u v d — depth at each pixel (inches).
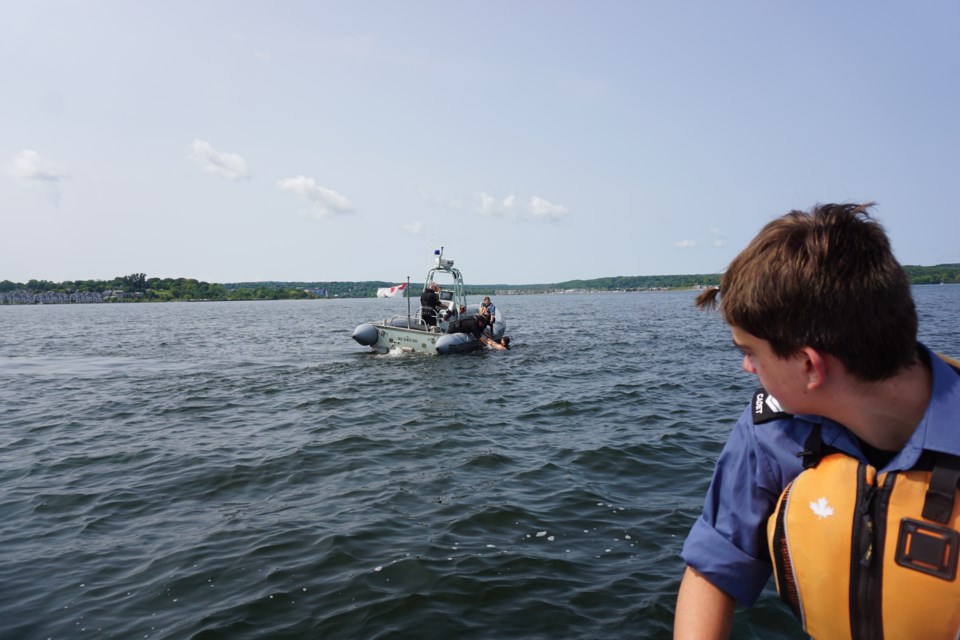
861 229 38.6
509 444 270.5
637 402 361.7
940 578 36.0
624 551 160.4
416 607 135.3
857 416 39.7
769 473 46.7
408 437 286.5
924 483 37.2
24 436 303.6
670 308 2137.1
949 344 623.5
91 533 180.2
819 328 37.5
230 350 759.1
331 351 725.3
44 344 887.7
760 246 41.3
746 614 128.5
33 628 131.0
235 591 144.1
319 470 236.5
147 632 128.5
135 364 617.3
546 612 132.7
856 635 40.1
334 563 156.4
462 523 180.4
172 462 250.7
